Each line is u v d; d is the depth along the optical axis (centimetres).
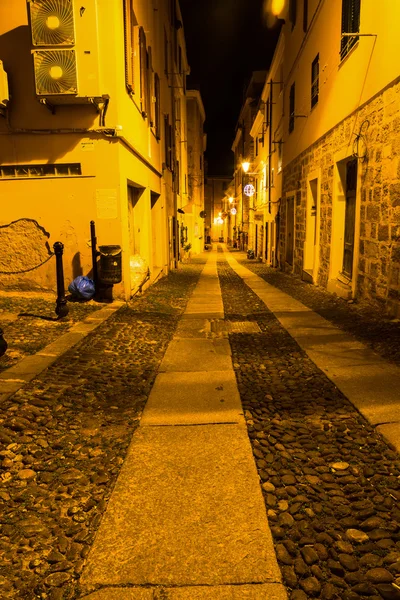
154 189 1263
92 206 809
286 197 1628
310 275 1170
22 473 277
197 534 222
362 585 191
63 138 791
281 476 273
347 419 348
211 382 437
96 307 770
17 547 216
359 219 793
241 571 199
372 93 717
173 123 1806
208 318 762
